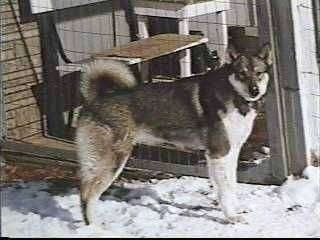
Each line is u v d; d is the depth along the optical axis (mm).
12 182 3039
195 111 2486
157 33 4086
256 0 2713
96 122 2457
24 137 3559
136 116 2496
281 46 2717
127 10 4113
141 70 3697
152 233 2363
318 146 2914
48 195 2811
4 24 3416
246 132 2490
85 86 2504
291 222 2469
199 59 3926
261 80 2455
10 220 2492
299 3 2736
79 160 2502
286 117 2777
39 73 3615
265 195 2725
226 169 2480
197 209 2627
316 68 2893
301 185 2713
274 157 2809
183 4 3674
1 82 3340
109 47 4031
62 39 3725
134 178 3041
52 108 3680
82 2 3791
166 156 3301
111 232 2373
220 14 3930
